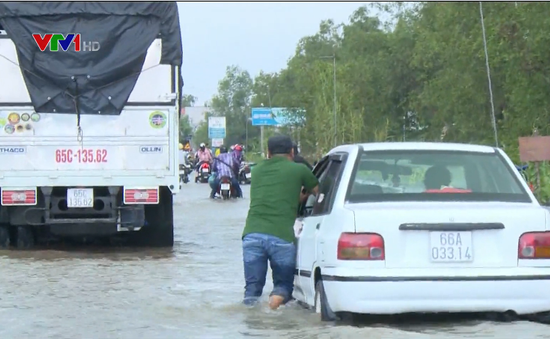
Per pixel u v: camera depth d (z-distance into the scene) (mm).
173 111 35875
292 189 22000
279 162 22250
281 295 21938
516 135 72938
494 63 74812
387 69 151750
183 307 22625
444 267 17656
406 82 151000
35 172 35469
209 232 45594
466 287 17516
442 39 97500
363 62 157500
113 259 33750
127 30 35750
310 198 22891
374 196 18891
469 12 89688
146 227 38500
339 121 149250
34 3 35375
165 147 35875
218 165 77438
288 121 189750
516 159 70750
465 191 19172
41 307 22781
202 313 21750
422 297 17484
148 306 22859
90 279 28078
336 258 17875
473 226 17750
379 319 19016
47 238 40781
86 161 35594
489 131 94562
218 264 32125
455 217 17766
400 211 17828
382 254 17641
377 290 17422
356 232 17750
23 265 31750
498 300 17656
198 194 85125
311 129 175500
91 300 23875
